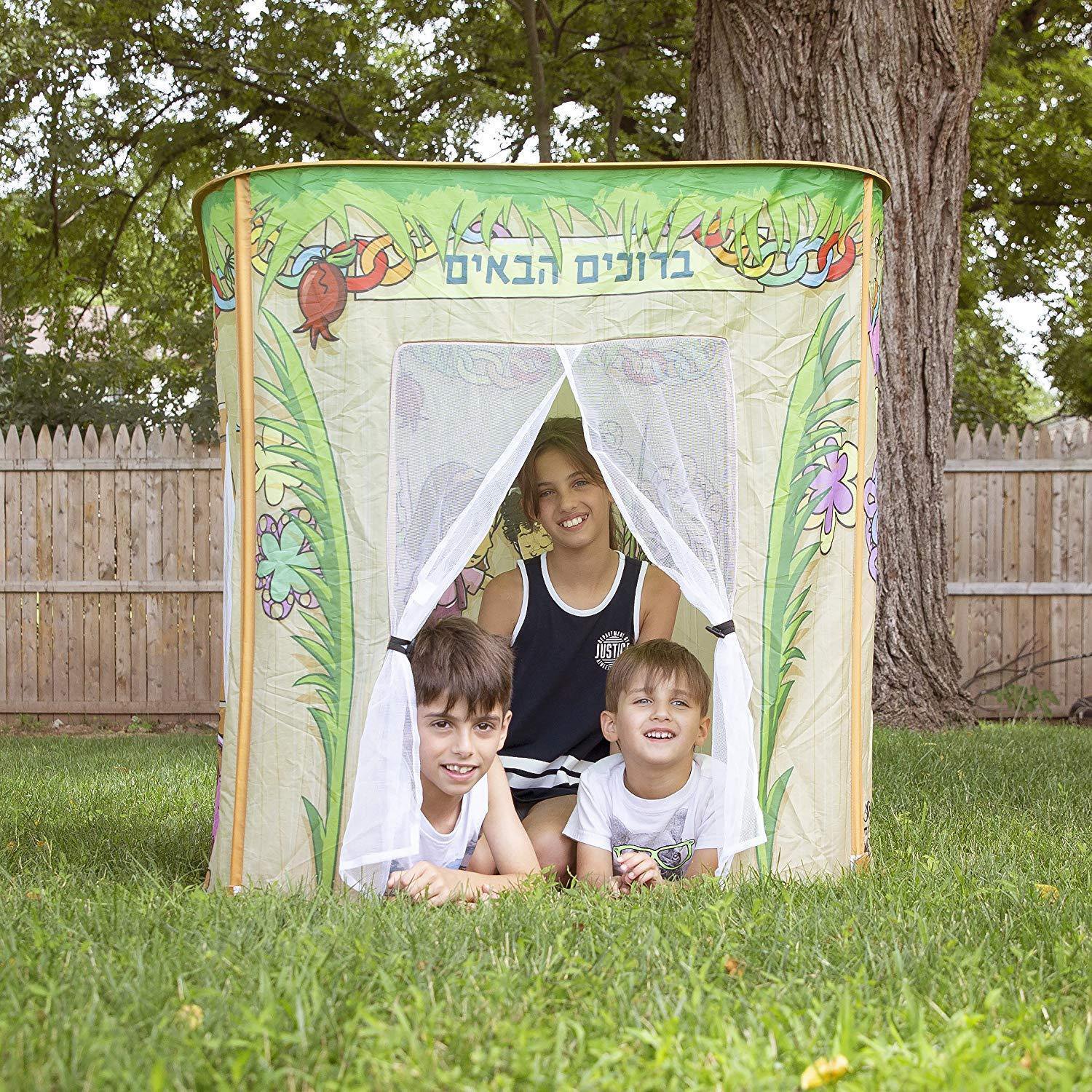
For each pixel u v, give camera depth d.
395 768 3.03
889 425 7.28
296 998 1.97
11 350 12.90
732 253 3.16
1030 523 8.98
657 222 3.14
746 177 3.16
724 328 3.15
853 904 2.81
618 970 2.27
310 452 3.10
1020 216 14.78
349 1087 1.71
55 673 9.13
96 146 12.69
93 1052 1.80
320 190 3.10
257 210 3.13
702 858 3.32
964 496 8.98
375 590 3.08
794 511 3.20
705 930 2.57
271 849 3.10
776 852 3.18
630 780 3.33
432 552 3.09
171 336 16.50
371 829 3.03
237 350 3.15
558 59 13.09
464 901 2.91
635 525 3.15
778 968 2.37
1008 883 3.00
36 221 13.09
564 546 3.75
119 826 4.35
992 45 13.04
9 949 2.39
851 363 3.26
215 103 12.82
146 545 9.12
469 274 3.11
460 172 3.11
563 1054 1.85
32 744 7.54
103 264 14.06
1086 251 16.34
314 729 3.09
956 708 7.39
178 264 15.20
